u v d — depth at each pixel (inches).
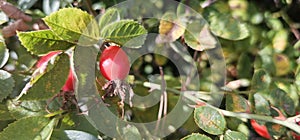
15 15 12.2
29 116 10.2
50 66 9.7
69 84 10.2
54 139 10.1
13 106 10.6
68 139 10.0
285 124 10.8
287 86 13.7
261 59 14.7
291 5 15.8
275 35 15.5
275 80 13.9
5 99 10.8
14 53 12.3
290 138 11.7
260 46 15.4
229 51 15.3
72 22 9.2
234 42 15.4
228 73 15.1
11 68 12.0
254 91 11.7
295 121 10.9
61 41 9.4
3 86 10.4
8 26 12.2
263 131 11.7
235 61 15.3
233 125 13.0
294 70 14.8
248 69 14.9
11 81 10.4
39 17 13.1
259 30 15.6
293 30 15.9
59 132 10.1
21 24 12.3
